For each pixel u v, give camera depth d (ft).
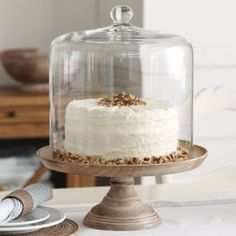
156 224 5.89
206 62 11.12
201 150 6.18
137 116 5.69
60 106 6.60
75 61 6.77
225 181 7.53
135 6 11.09
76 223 5.82
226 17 11.10
